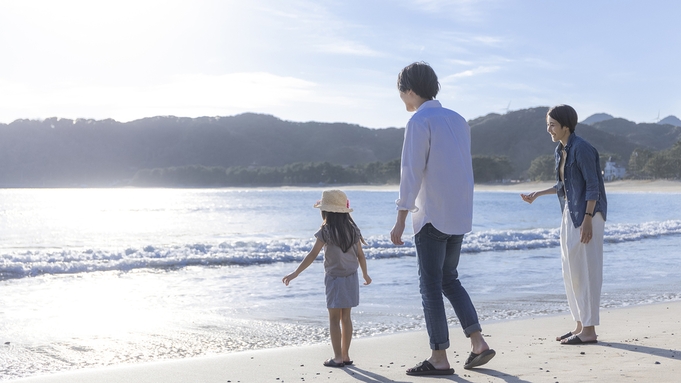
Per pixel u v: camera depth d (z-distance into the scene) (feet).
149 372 12.42
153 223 113.50
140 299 25.73
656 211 127.95
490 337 15.92
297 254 43.60
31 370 13.92
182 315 21.75
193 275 34.45
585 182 14.17
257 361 13.48
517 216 121.29
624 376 10.62
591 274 14.34
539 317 20.13
